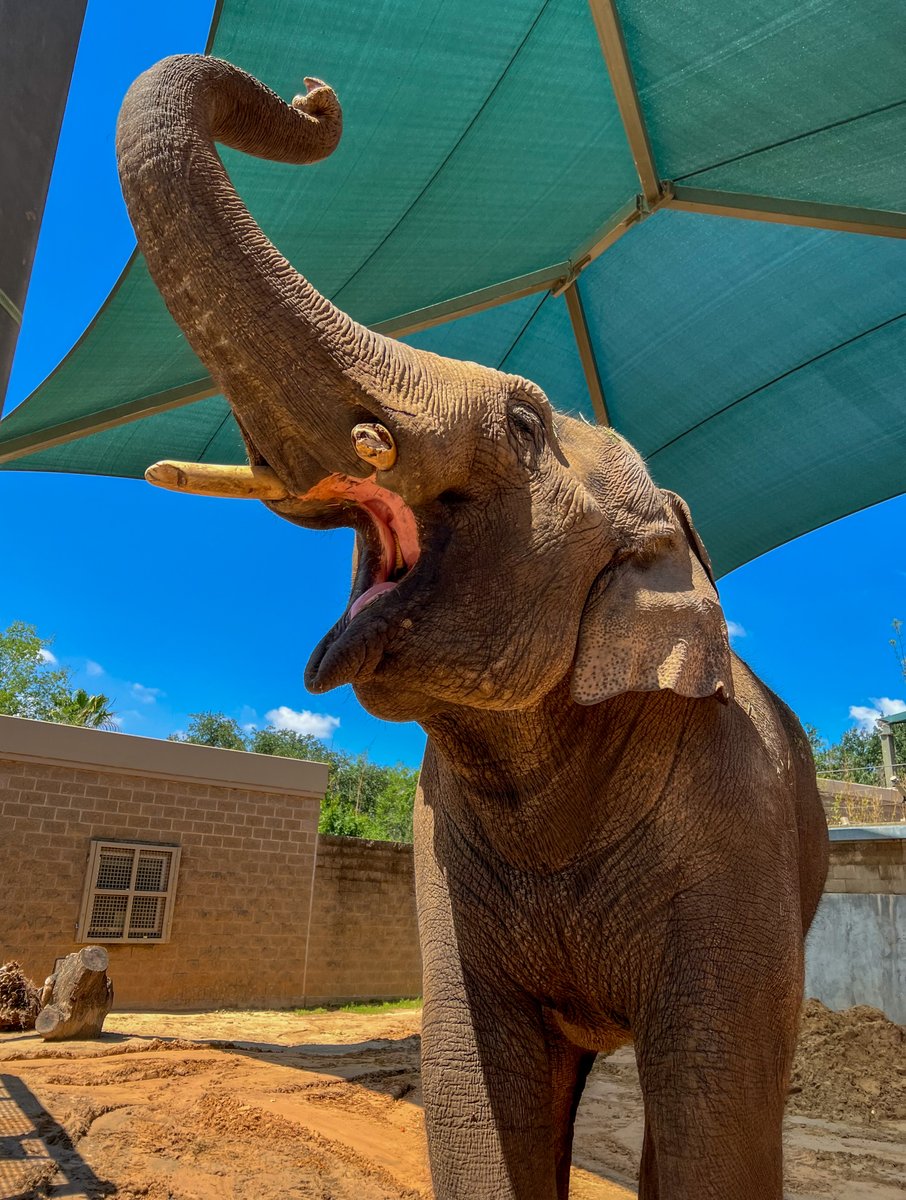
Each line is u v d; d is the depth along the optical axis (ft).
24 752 39.32
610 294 22.62
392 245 19.38
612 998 8.55
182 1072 23.18
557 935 8.55
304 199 17.69
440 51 15.34
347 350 6.75
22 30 6.67
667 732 8.33
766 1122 7.65
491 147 17.49
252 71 16.02
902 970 30.60
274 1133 17.94
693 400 24.85
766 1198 7.52
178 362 20.43
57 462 24.34
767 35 14.90
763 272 21.02
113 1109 18.74
